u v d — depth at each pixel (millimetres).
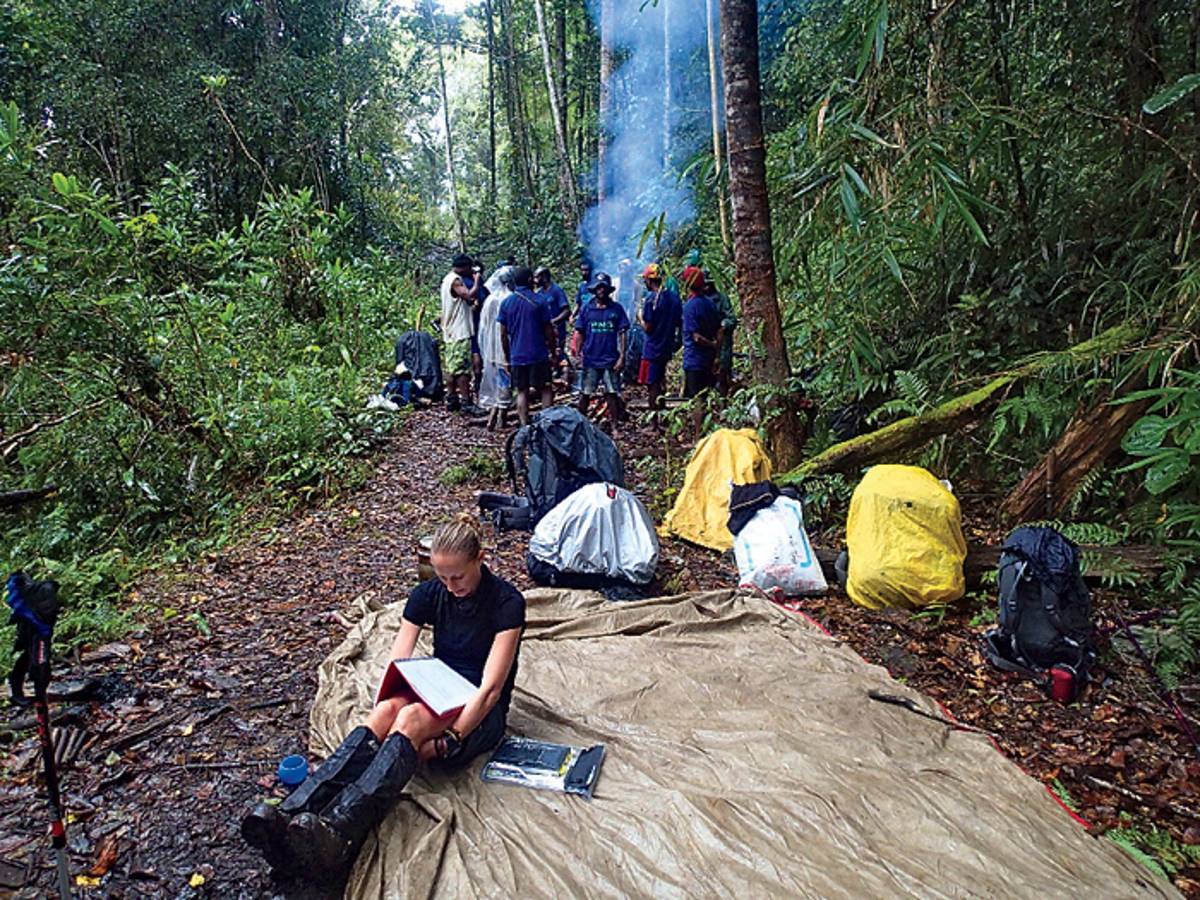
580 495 4516
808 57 8266
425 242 22453
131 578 4742
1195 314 4164
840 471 5125
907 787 2584
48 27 13039
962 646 3725
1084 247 5219
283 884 2346
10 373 5719
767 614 3918
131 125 14219
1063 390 4723
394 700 2656
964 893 2156
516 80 20953
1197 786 2785
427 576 4465
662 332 7926
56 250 6059
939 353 5617
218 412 6492
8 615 4066
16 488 5578
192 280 9727
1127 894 2174
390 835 2396
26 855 2443
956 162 5207
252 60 16484
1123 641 3613
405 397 8969
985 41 5422
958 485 5453
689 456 6055
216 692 3398
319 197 17188
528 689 3236
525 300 7430
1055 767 2898
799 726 2975
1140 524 4316
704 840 2336
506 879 2207
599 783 2633
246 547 5215
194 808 2678
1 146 6254
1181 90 3643
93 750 2980
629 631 3773
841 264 5535
